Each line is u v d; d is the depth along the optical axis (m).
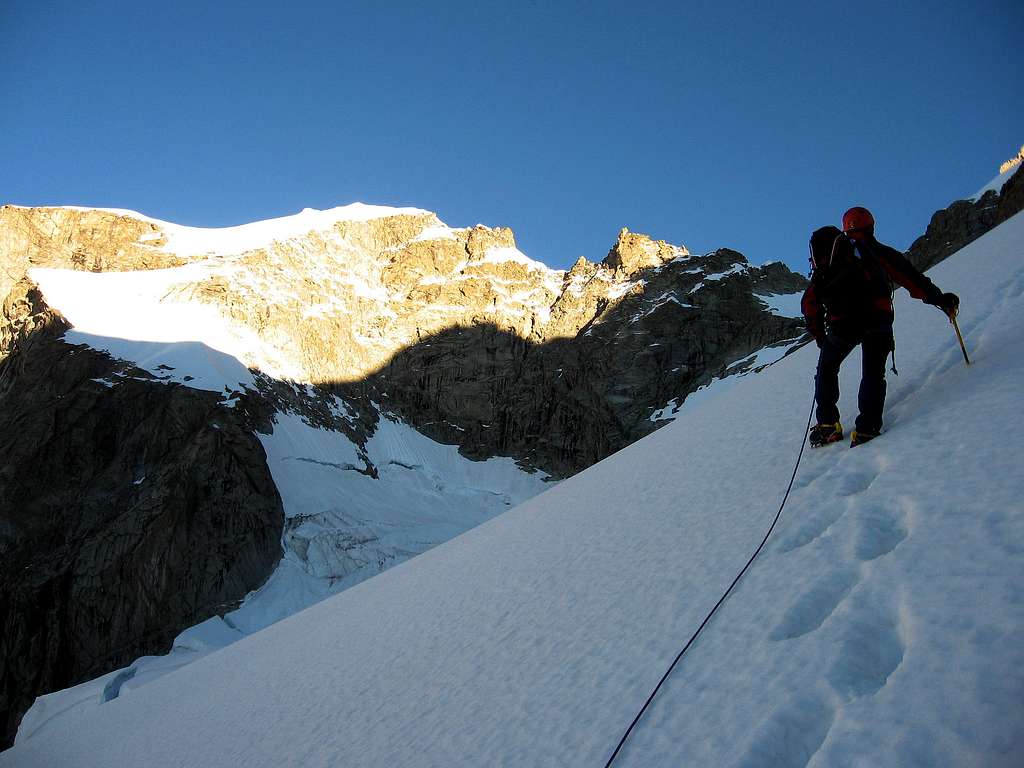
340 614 13.67
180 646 71.50
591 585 5.97
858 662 2.75
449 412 154.12
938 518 3.36
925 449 4.23
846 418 6.04
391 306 177.00
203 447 91.56
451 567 11.32
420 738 4.98
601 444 142.88
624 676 3.91
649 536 6.26
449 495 132.88
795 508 4.64
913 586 2.95
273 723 8.27
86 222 165.38
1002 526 2.98
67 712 37.56
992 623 2.47
